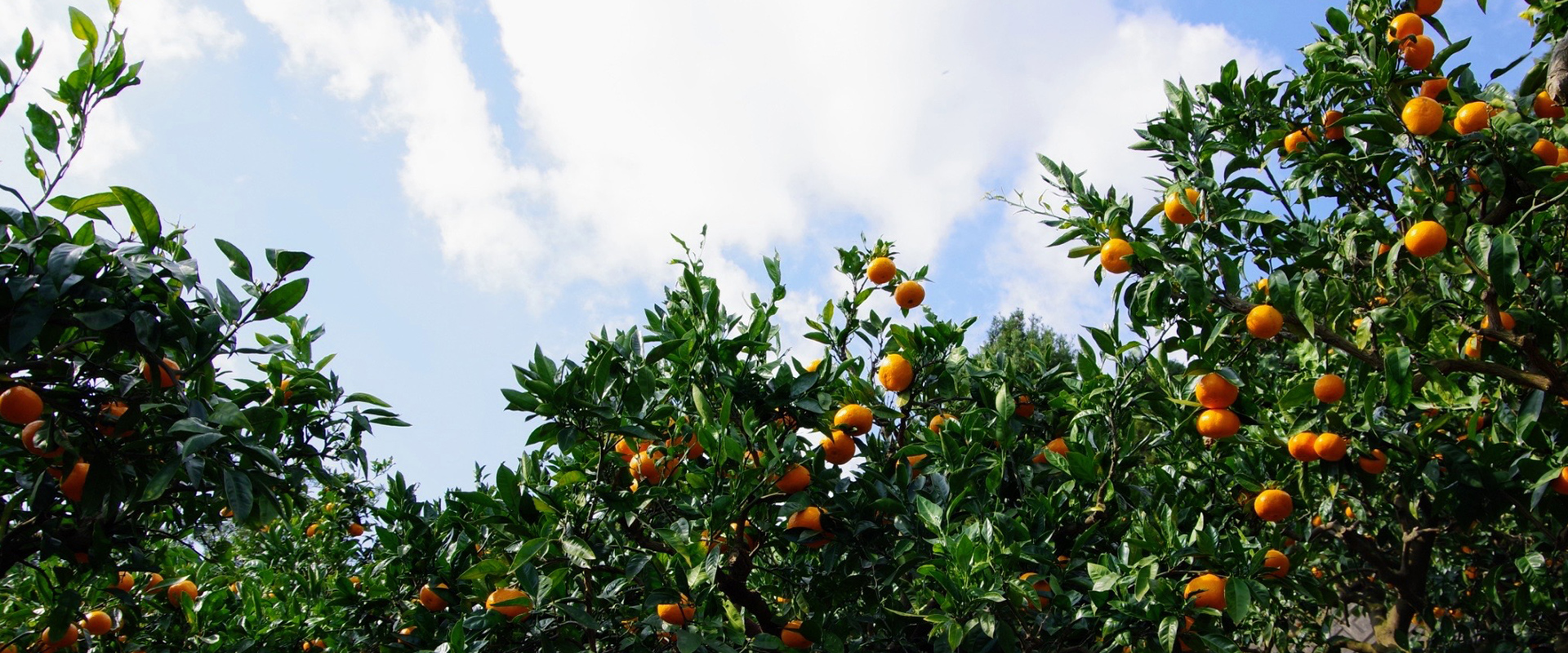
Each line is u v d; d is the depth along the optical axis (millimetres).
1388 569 4953
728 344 3545
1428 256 2979
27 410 2191
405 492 4281
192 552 4453
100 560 2902
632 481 3939
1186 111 3900
